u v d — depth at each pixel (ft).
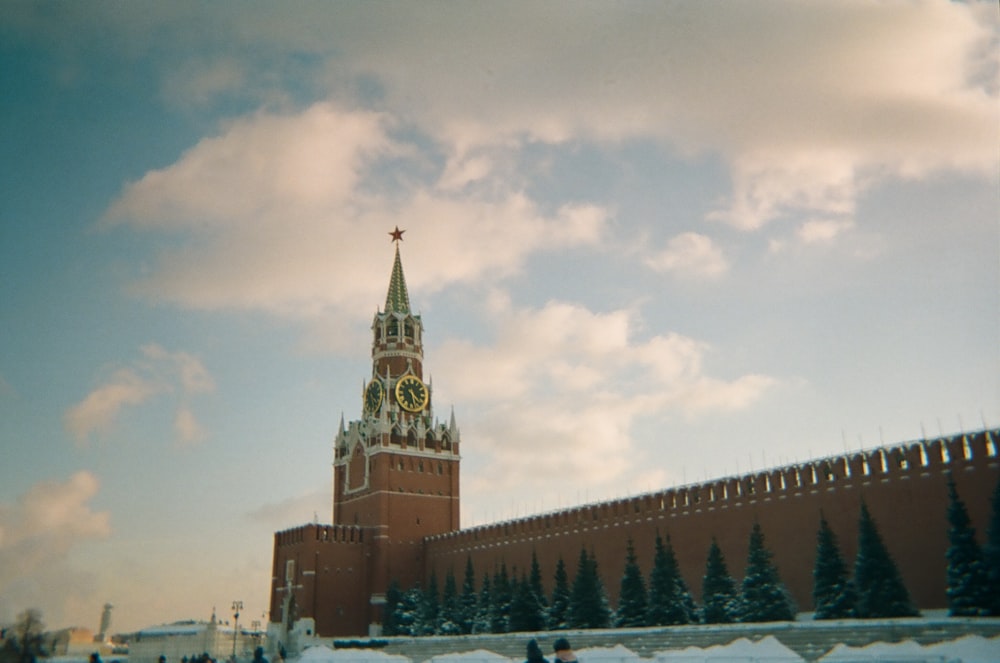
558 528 358.23
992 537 192.85
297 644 403.13
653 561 310.24
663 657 169.07
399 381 476.95
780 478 275.18
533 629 299.17
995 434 222.28
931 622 187.32
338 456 492.13
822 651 190.29
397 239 528.22
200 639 406.41
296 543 433.07
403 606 391.04
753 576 238.27
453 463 474.90
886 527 241.76
